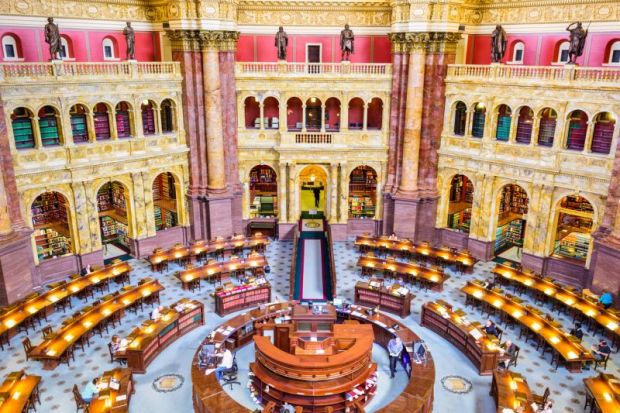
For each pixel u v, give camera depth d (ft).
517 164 102.78
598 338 84.07
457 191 129.49
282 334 78.38
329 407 63.26
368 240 116.78
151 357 78.23
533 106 99.09
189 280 97.45
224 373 73.41
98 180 103.76
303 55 120.06
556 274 103.04
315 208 140.56
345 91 115.24
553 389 72.18
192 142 113.91
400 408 62.08
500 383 67.77
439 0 103.81
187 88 110.63
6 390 64.28
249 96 116.98
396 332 78.38
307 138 118.52
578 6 98.07
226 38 109.29
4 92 87.45
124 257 113.60
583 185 95.35
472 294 91.40
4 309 83.10
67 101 95.66
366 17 116.88
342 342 74.38
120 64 101.81
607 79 89.20
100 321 83.41
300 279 105.40
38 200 111.04
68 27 101.40
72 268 103.50
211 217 116.47
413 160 115.55
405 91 112.68
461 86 108.78
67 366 76.38
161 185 130.62
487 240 112.57
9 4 92.79
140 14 111.86
